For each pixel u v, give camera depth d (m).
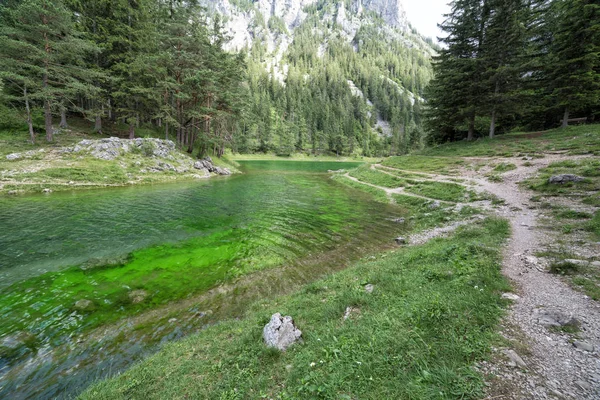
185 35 44.62
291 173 59.62
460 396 3.54
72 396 5.74
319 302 7.89
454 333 4.75
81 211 20.22
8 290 9.80
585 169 18.70
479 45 39.97
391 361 4.36
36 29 32.38
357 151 142.50
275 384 4.63
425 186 28.55
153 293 10.14
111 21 41.88
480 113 39.78
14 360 6.74
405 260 10.48
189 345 6.81
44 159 31.95
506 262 8.62
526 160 26.56
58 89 34.66
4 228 16.19
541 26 38.72
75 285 10.35
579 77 30.19
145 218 19.41
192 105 50.03
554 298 6.12
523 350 4.36
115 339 7.64
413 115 168.12
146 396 5.01
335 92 177.00
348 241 16.16
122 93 40.25
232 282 11.16
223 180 41.59
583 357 4.12
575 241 10.02
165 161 41.03
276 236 16.81
